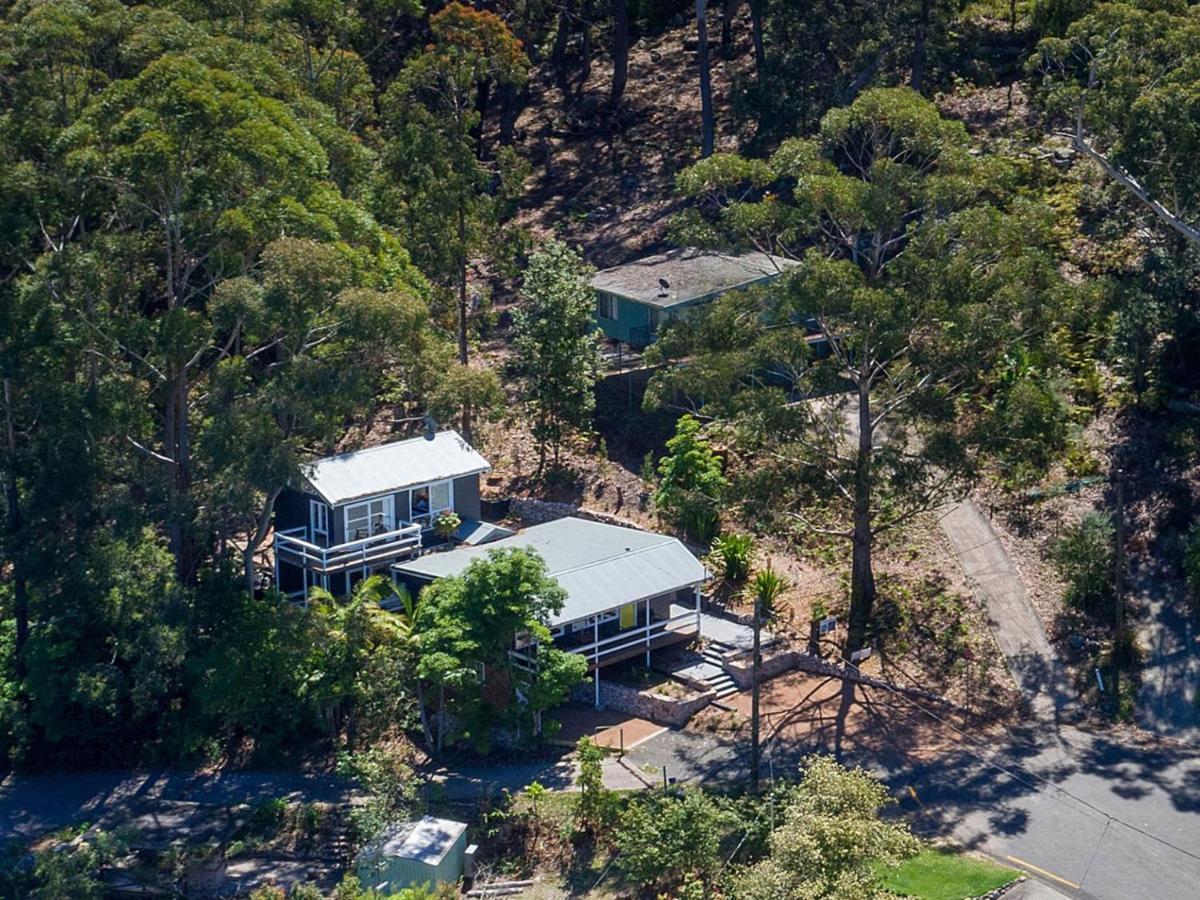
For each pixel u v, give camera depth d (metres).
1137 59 52.06
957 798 40.22
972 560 49.91
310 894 37.81
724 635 48.59
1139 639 45.50
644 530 53.47
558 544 49.88
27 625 49.12
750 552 52.16
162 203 46.56
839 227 49.16
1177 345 53.19
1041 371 49.88
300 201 47.66
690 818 37.38
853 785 33.75
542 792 41.50
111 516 47.38
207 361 54.31
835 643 47.78
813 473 46.62
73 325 45.84
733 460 54.75
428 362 48.72
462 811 41.31
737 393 46.31
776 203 47.44
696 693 45.88
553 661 43.53
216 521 47.78
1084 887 36.06
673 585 47.31
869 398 49.00
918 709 44.69
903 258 45.19
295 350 46.78
